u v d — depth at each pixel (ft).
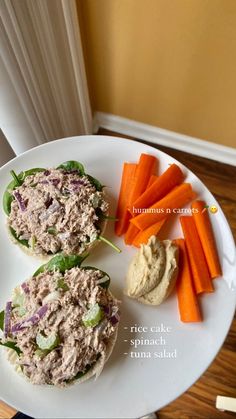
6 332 0.73
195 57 1.07
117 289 0.82
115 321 0.74
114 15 1.02
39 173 0.87
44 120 1.07
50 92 1.05
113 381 0.73
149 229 0.87
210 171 1.40
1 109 0.90
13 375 0.74
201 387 1.07
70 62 1.05
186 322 0.78
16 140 1.03
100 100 1.37
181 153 1.44
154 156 0.95
